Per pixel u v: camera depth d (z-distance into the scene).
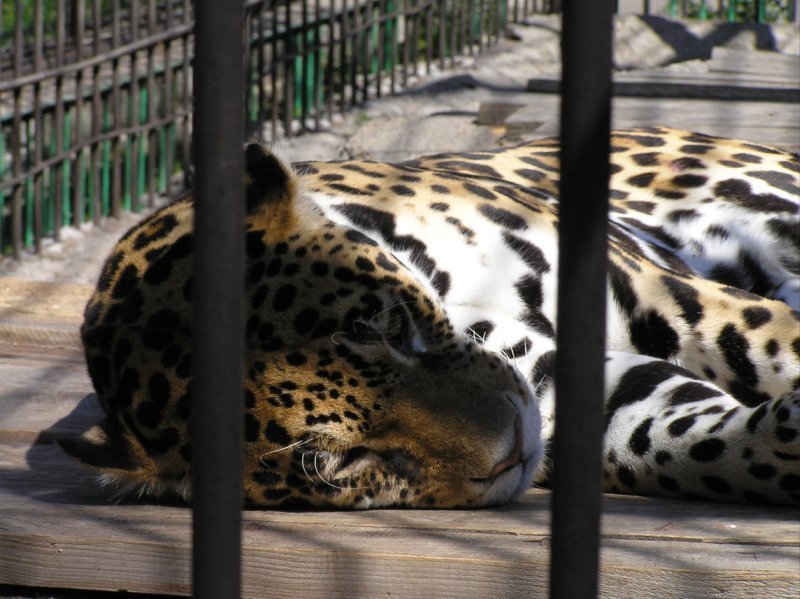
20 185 14.52
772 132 12.59
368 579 4.07
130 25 17.06
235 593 2.58
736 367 5.66
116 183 15.73
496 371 4.93
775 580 3.78
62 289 10.59
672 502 5.02
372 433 4.73
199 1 2.45
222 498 2.55
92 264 14.59
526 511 4.85
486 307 5.72
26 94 16.72
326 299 4.70
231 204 2.49
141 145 16.36
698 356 5.77
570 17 2.38
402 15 18.38
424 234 5.62
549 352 5.68
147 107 17.42
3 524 4.50
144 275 4.89
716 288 5.86
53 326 8.88
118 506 4.91
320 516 4.74
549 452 5.51
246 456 4.73
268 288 4.71
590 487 2.50
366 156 15.65
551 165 7.48
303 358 4.67
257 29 17.44
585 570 2.52
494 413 4.78
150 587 4.24
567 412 2.49
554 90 16.22
